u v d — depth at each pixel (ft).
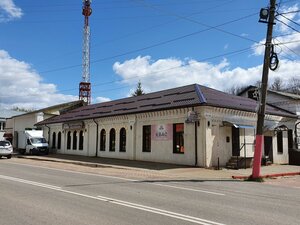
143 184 46.16
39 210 27.04
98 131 110.52
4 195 34.24
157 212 26.84
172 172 66.13
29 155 125.80
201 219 24.72
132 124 94.79
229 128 81.56
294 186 52.24
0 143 111.14
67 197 33.27
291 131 106.01
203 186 46.24
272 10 57.47
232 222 24.06
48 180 48.03
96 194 35.47
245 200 34.30
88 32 176.55
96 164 82.12
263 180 57.62
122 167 74.69
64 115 142.92
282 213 27.91
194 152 76.79
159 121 86.48
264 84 57.98
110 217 24.80
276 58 57.57
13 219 24.09
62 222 23.24
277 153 97.19
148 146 90.33
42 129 146.92
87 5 172.14
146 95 111.55
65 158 105.09
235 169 74.79
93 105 138.51
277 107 112.57
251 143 86.94
